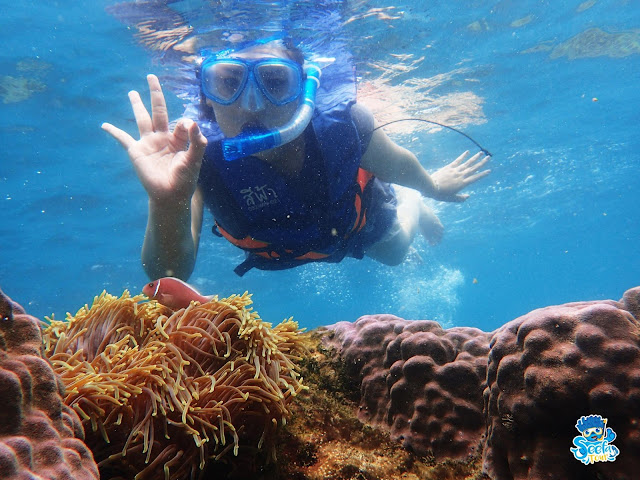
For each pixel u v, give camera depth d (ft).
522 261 23.44
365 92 6.02
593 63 7.81
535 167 11.09
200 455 1.41
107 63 5.86
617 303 1.44
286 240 2.66
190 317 1.66
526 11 5.96
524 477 1.35
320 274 13.46
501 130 9.06
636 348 1.25
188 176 2.04
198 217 2.61
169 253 2.23
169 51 4.36
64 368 1.43
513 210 13.64
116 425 1.40
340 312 23.25
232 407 1.49
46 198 8.69
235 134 2.46
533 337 1.35
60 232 9.87
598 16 6.59
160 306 1.74
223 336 1.60
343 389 1.90
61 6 4.99
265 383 1.50
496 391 1.42
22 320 1.09
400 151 3.04
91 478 0.99
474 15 5.56
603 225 18.92
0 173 7.79
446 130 8.36
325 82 2.63
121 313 1.71
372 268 13.23
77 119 6.94
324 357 1.99
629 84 8.79
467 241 15.96
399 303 18.65
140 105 2.21
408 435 1.66
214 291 14.15
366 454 1.64
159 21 3.96
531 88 7.99
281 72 2.33
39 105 6.61
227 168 2.44
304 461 1.61
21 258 10.69
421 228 5.75
